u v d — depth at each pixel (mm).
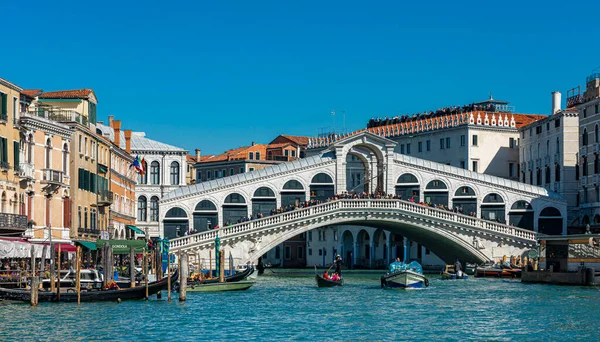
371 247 105125
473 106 103812
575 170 84438
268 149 121188
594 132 78625
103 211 66438
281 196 79562
